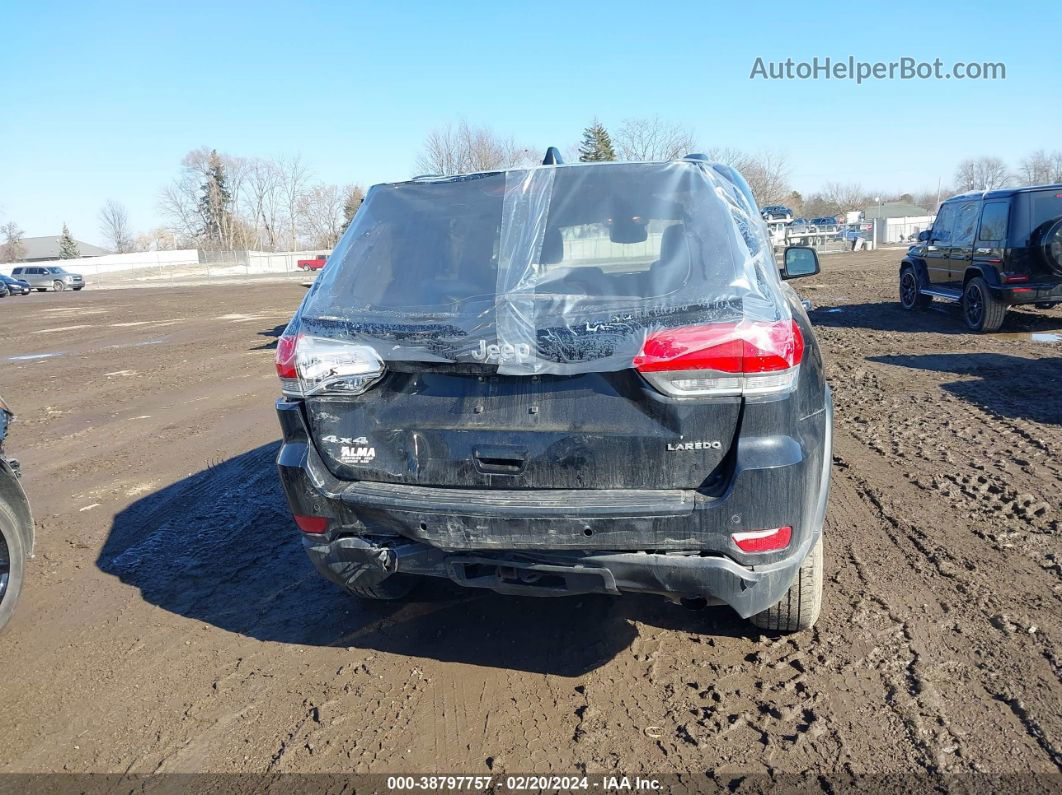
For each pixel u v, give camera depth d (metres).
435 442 2.94
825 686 3.09
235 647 3.66
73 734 3.06
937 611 3.60
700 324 2.65
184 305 27.77
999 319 11.53
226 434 7.76
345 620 3.87
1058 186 11.08
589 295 2.83
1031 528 4.48
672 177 3.15
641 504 2.67
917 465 5.69
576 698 3.12
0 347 16.69
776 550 2.71
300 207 99.69
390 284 3.15
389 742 2.91
